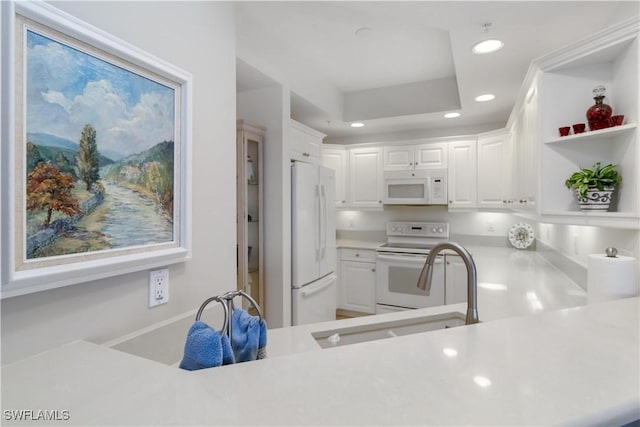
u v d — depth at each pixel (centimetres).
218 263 140
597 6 155
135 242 101
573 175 157
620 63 148
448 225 391
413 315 151
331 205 331
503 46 195
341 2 155
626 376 62
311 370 64
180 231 118
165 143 111
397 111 332
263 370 65
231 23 151
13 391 61
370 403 53
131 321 102
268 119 255
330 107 324
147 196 105
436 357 70
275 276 255
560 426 48
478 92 271
